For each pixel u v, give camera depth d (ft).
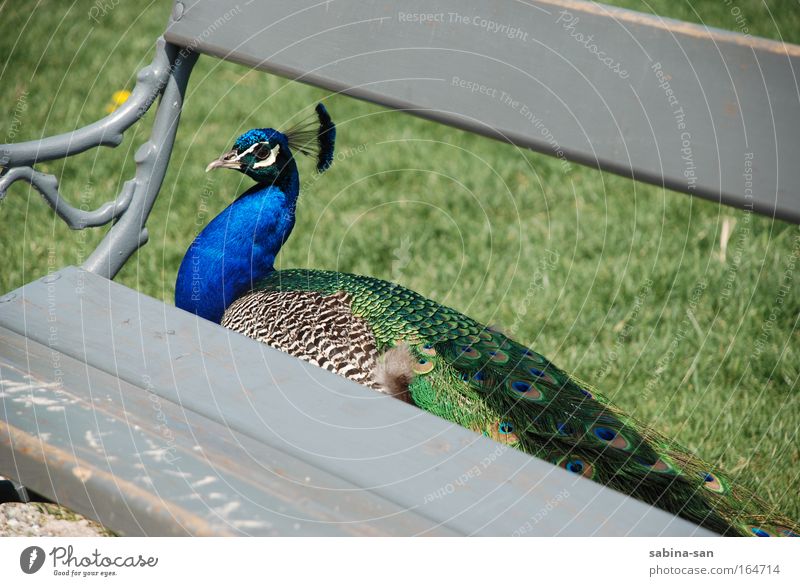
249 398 10.94
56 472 9.73
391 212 27.14
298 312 17.76
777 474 18.33
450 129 31.60
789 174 11.44
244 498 9.46
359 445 10.32
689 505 15.10
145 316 12.36
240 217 18.60
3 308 12.23
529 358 17.67
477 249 25.71
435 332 17.72
